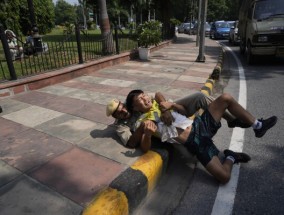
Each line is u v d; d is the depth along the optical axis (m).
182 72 7.91
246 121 3.25
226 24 24.03
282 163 3.34
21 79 5.77
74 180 2.70
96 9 20.28
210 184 3.01
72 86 6.25
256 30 8.97
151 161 2.87
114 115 3.33
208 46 16.11
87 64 7.59
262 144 3.80
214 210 2.62
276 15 9.60
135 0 18.11
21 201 2.42
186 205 2.70
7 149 3.32
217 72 7.41
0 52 9.97
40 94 5.60
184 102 3.42
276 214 2.54
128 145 3.29
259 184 2.96
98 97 5.40
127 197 2.38
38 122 4.13
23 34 19.64
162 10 17.70
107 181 2.67
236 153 3.34
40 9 22.58
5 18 16.50
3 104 4.99
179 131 2.94
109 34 9.38
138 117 3.30
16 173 2.83
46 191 2.54
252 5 10.36
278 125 4.39
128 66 8.84
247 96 5.98
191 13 30.84
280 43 8.85
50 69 6.83
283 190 2.85
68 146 3.37
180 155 3.55
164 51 13.19
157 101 3.30
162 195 2.84
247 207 2.64
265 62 10.29
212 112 3.17
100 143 3.42
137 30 10.56
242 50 12.88
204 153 2.92
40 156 3.14
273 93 6.13
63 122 4.12
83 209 2.31
